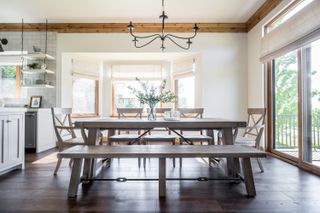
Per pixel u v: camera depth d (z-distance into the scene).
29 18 4.52
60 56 4.80
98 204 1.88
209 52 4.77
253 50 4.49
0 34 4.82
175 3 3.85
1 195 2.07
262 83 4.14
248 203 1.89
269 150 3.97
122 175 2.67
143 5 3.91
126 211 1.75
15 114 2.84
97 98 5.52
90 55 5.04
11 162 2.75
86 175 2.42
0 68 4.95
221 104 4.77
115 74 5.54
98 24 4.79
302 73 3.06
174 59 5.39
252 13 4.32
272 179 2.52
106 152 1.99
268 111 4.02
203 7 4.02
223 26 4.77
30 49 4.81
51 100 4.82
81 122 2.42
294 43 2.95
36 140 4.08
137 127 2.43
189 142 3.12
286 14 3.54
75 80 5.23
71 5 3.92
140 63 5.51
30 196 2.04
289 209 1.77
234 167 2.51
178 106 5.38
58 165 2.76
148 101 2.96
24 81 4.79
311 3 2.59
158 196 2.05
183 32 4.78
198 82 4.88
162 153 1.97
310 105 2.99
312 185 2.32
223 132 2.61
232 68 4.79
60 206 1.83
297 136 3.29
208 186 2.32
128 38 4.80
